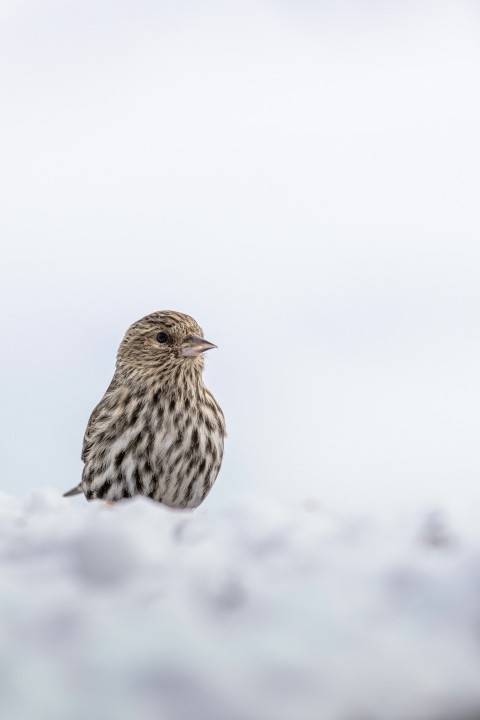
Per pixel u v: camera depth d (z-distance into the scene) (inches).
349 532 305.1
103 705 242.2
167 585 279.4
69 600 276.7
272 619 262.1
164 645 254.4
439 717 241.1
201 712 239.6
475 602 263.6
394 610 263.7
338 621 259.9
